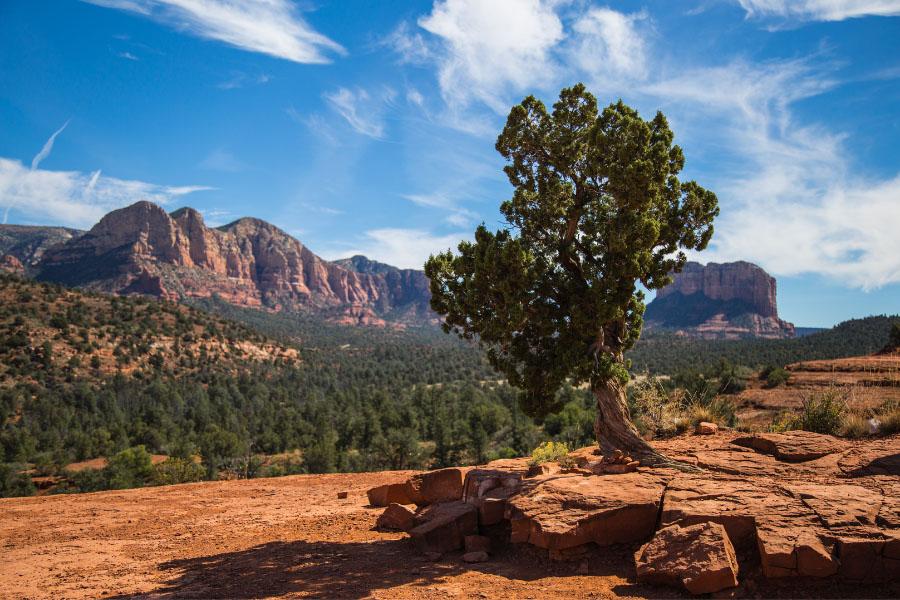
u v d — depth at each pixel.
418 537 8.26
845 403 11.78
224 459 76.94
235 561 8.23
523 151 11.61
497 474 9.59
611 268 9.80
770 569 5.65
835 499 6.51
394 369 181.12
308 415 104.19
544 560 7.29
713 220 11.34
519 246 9.39
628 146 9.77
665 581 6.06
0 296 132.88
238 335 167.25
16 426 84.31
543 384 10.52
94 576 7.75
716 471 8.79
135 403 103.19
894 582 5.40
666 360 140.62
